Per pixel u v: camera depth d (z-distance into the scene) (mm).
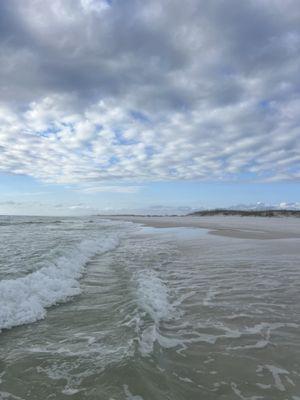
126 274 10688
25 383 4078
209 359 4699
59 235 24359
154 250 16781
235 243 19750
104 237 22016
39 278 8547
